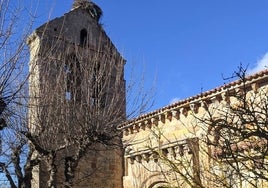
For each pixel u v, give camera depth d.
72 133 22.72
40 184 29.92
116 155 33.62
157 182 24.72
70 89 25.95
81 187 31.67
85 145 22.08
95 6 37.75
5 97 13.05
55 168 21.33
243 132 9.35
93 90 25.69
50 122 22.77
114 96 25.88
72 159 21.73
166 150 23.25
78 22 35.28
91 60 28.89
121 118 25.86
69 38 33.75
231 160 10.92
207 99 22.06
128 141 27.48
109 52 33.03
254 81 19.14
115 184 33.25
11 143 21.19
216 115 21.03
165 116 25.17
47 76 23.86
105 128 22.83
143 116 26.44
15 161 21.00
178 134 24.09
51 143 22.47
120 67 30.09
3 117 14.96
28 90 20.47
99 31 35.75
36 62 16.02
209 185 13.03
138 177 26.36
